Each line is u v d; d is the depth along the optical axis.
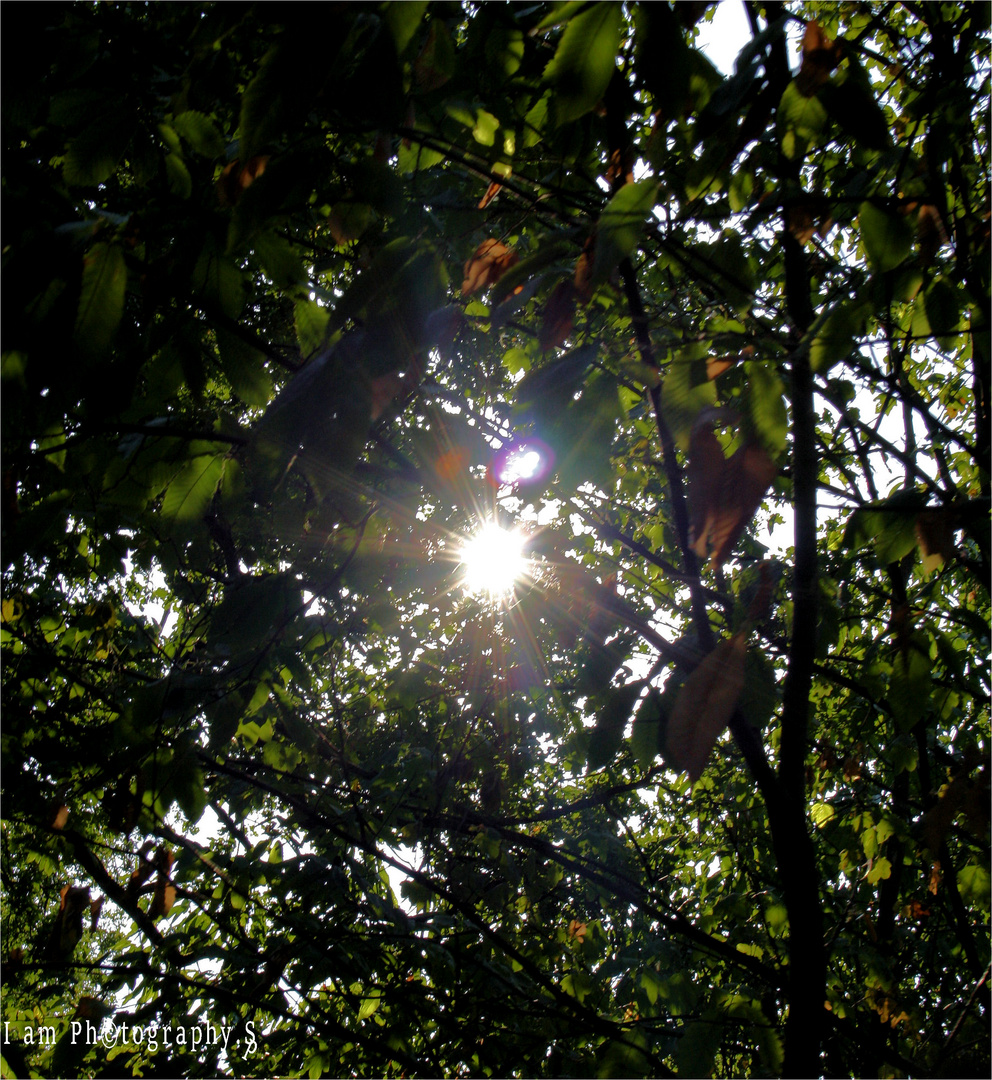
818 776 3.44
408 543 1.72
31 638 2.76
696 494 0.89
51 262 0.96
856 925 3.24
